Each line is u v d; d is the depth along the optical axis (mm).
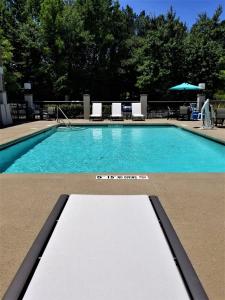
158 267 1788
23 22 28938
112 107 17328
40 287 1622
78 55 30078
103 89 31766
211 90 25547
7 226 2992
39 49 26766
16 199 3811
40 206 3553
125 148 9828
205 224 3020
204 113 12289
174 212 3346
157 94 26859
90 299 1532
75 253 1937
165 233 2201
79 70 30250
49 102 18750
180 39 26656
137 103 17391
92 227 2301
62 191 4133
